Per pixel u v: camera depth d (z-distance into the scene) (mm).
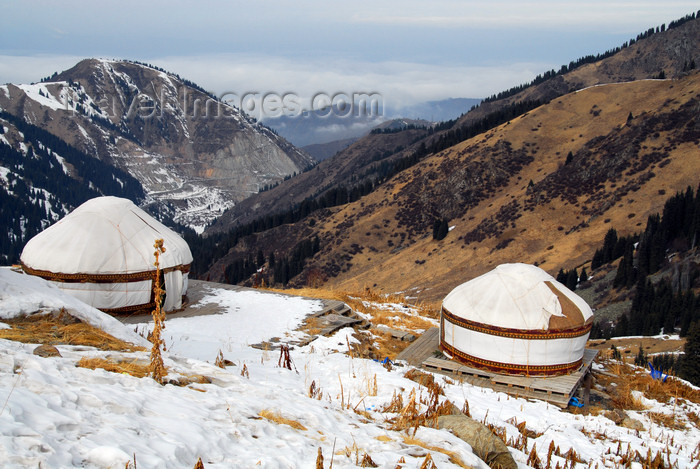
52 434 4504
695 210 78500
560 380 15820
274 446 5973
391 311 24672
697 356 33031
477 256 101875
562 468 9023
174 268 20188
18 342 7727
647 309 65375
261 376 10594
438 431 7770
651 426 13570
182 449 5043
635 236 86312
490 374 16359
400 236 126000
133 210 20578
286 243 139625
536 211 106312
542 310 16250
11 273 10891
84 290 18688
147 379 7180
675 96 119938
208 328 17953
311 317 20094
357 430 7562
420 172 144375
